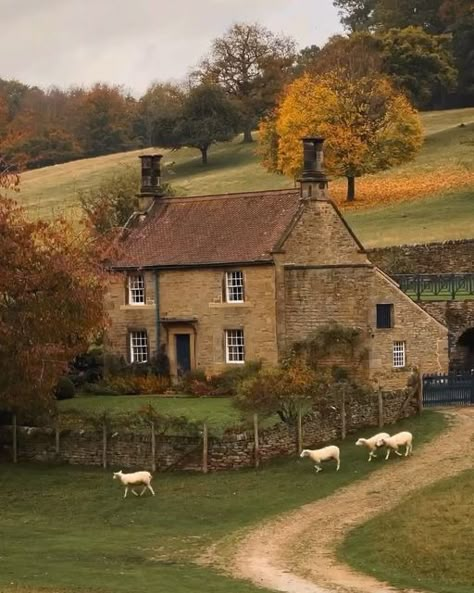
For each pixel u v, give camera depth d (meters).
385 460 44.06
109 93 176.75
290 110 105.38
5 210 50.25
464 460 42.97
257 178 121.75
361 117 104.44
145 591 28.09
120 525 38.59
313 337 56.59
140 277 60.00
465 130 129.88
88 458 46.72
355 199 107.69
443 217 96.00
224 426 45.62
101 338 64.00
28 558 33.22
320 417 47.06
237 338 57.47
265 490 41.44
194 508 40.00
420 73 136.12
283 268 56.47
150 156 64.31
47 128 167.12
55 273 45.47
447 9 153.12
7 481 44.97
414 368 54.53
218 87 136.38
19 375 45.06
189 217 61.84
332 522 36.88
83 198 93.44
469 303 63.34
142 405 50.97
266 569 31.64
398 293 58.25
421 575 30.50
